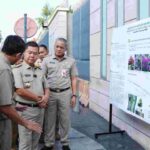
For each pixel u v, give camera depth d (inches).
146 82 213.8
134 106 231.6
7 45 136.4
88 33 423.5
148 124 234.2
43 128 235.1
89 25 415.5
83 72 454.0
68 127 231.5
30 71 191.5
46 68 225.8
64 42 226.8
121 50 254.4
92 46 398.6
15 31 401.4
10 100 133.6
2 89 131.8
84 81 440.8
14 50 136.4
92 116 363.6
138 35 224.2
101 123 327.6
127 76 243.0
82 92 449.7
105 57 339.6
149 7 230.4
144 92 216.8
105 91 340.2
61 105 227.5
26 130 188.7
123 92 250.8
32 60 190.9
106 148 245.3
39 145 243.3
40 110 193.6
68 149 233.8
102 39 351.3
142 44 218.5
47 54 260.4
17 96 187.8
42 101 192.4
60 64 226.7
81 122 333.1
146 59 213.0
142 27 218.1
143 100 218.4
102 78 351.9
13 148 217.3
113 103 272.5
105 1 338.0
